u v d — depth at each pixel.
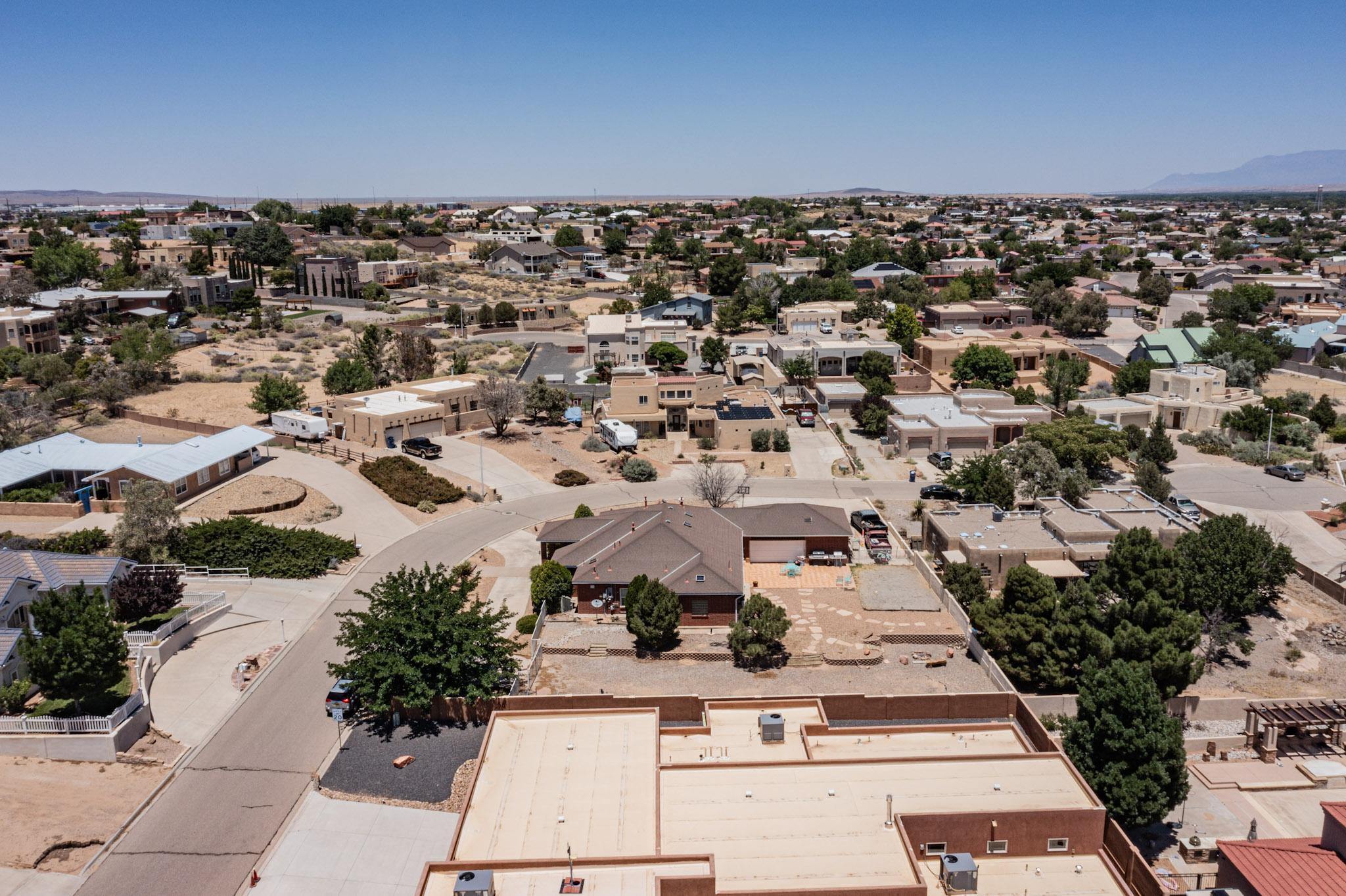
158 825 39.88
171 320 148.25
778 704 45.75
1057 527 67.81
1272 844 36.09
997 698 46.53
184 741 46.09
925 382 120.81
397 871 37.28
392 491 81.50
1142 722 40.94
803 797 36.84
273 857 37.84
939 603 62.09
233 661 53.78
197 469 78.62
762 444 99.19
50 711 46.94
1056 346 134.25
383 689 45.97
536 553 71.25
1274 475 95.06
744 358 132.38
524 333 163.75
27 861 37.09
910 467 95.12
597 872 31.45
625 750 39.91
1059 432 91.12
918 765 39.28
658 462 94.62
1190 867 39.53
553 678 53.41
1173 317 173.88
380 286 187.25
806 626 59.09
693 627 59.19
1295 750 49.69
